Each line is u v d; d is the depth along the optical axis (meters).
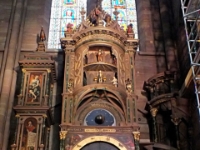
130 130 15.16
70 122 15.20
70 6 22.42
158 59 19.52
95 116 16.05
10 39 19.20
